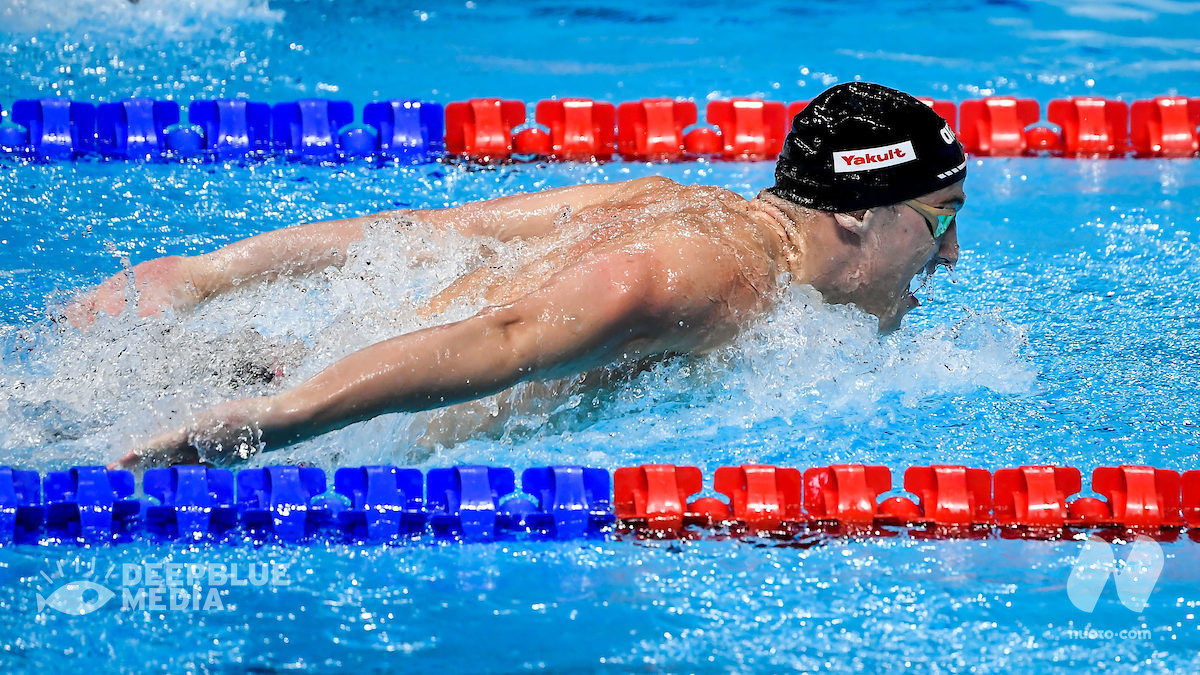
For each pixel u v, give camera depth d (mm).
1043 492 8414
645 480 8375
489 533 8133
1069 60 19875
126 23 19938
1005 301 11969
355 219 9984
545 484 8328
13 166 14609
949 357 10398
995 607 7398
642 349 8359
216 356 8336
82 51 18734
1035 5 23031
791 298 8984
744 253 8633
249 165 15117
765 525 8258
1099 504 8430
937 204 8938
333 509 8195
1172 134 16422
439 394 7711
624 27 21453
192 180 14547
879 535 8211
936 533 8242
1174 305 11859
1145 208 14516
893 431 9344
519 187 14797
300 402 7527
